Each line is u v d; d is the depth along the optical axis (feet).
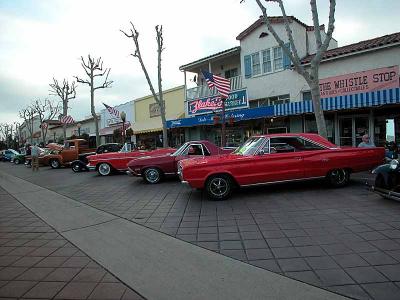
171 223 20.29
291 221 19.07
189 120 69.10
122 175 51.11
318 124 37.29
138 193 32.17
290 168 26.68
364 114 48.57
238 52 69.00
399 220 18.07
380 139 47.11
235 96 65.67
